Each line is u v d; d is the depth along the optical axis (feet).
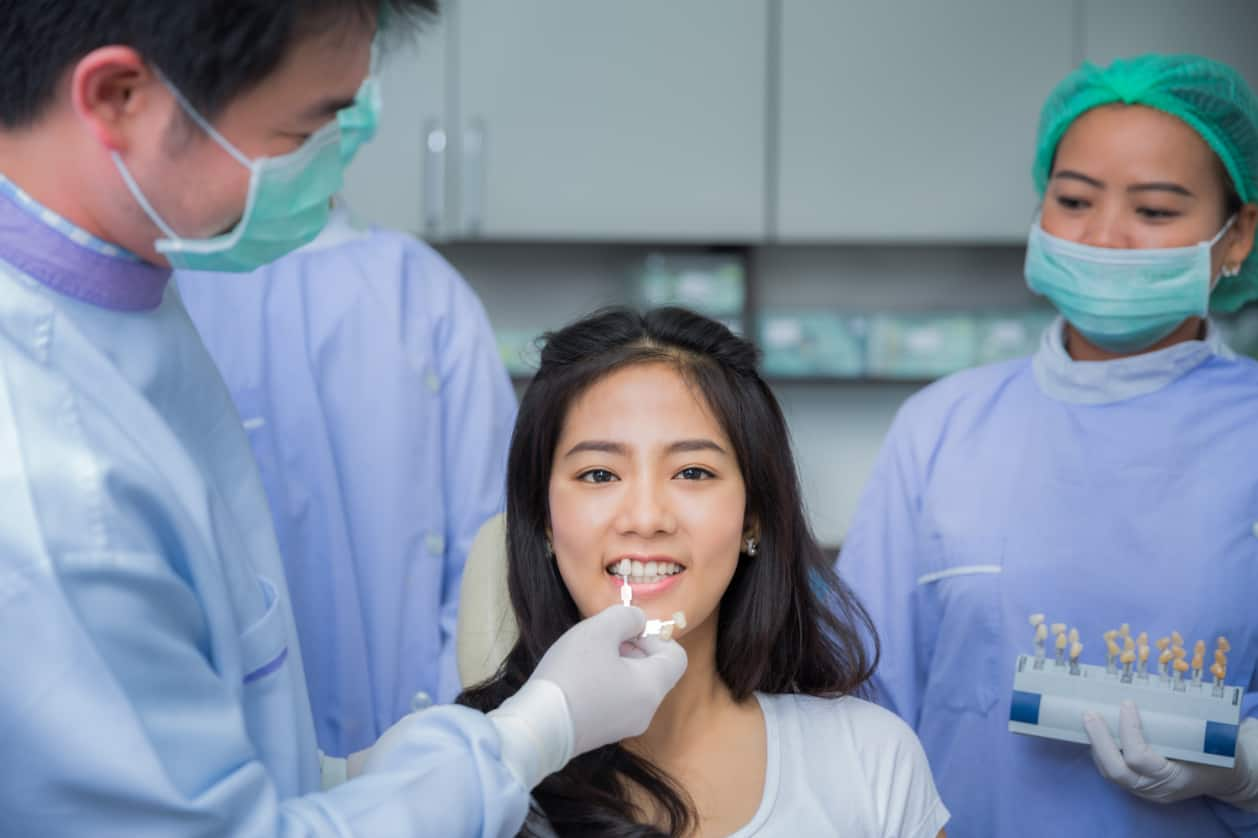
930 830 4.42
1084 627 5.61
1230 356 5.90
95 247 3.31
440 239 11.93
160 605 3.07
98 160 3.14
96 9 2.95
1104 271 5.61
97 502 2.96
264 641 3.59
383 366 6.37
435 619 6.46
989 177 11.76
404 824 2.98
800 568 4.57
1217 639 5.45
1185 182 5.54
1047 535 5.75
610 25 11.68
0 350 3.04
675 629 4.00
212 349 6.11
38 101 3.11
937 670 5.95
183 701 3.07
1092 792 5.52
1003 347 12.21
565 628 4.42
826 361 12.32
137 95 3.05
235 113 3.08
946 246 13.02
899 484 6.26
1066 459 5.83
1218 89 5.42
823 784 4.27
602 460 4.10
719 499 4.08
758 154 11.78
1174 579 5.52
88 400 3.12
